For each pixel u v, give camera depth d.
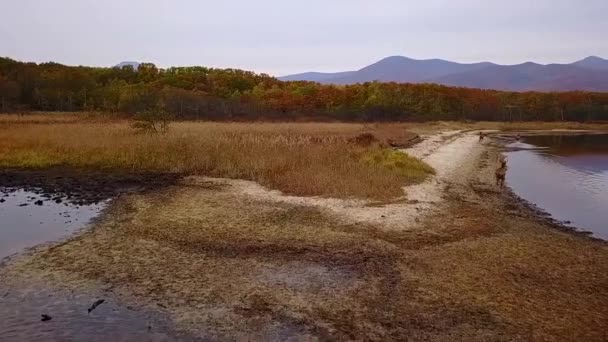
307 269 10.05
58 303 8.16
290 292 8.84
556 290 9.19
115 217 14.02
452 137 52.06
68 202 16.00
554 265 10.67
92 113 48.28
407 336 7.29
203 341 7.00
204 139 27.19
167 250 11.11
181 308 8.06
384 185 18.88
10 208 15.10
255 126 44.12
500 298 8.73
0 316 7.62
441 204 16.81
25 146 26.23
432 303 8.46
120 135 29.25
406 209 15.62
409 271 10.04
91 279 9.25
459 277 9.74
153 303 8.23
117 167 23.05
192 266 10.09
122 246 11.34
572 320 7.92
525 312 8.18
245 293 8.74
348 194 17.36
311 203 16.02
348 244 11.81
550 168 30.30
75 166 23.16
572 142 53.34
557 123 90.25
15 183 19.11
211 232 12.59
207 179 20.38
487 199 18.81
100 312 7.85
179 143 26.03
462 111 96.06
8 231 12.55
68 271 9.66
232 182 19.70
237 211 14.87
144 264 10.14
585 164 32.47
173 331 7.27
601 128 82.25
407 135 45.22
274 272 9.84
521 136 63.53
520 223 14.84
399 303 8.44
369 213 14.90
